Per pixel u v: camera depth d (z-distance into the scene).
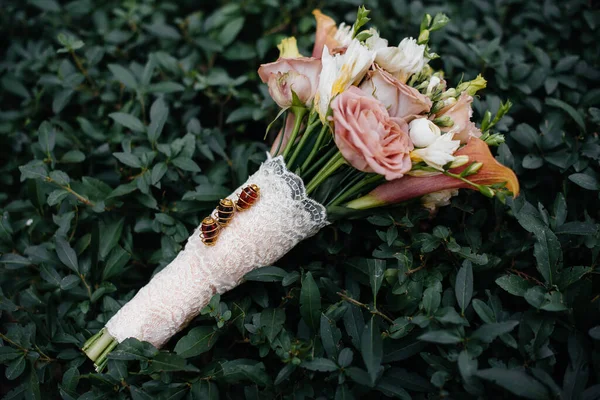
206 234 0.58
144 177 0.68
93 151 0.75
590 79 0.77
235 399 0.59
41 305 0.65
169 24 0.91
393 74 0.58
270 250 0.60
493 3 0.87
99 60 0.80
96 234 0.66
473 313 0.58
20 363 0.60
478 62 0.77
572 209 0.67
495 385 0.54
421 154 0.55
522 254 0.64
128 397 0.59
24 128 0.81
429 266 0.62
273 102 0.75
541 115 0.75
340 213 0.60
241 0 0.88
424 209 0.63
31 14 0.93
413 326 0.57
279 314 0.59
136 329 0.60
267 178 0.59
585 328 0.56
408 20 0.84
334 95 0.55
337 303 0.59
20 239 0.70
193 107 0.79
